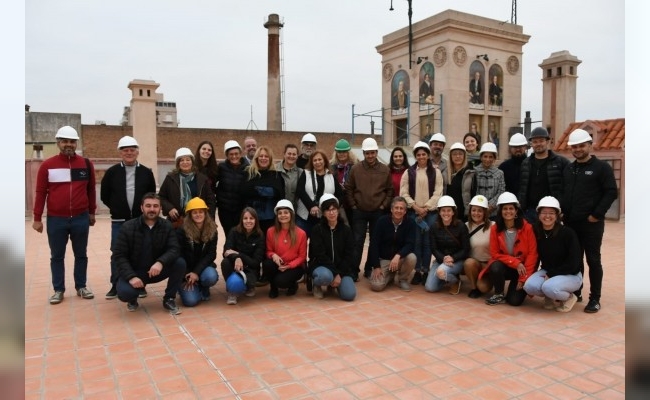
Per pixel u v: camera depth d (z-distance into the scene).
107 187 5.75
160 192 5.95
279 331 4.64
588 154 5.21
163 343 4.32
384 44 18.12
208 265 5.60
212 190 6.23
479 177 6.20
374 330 4.65
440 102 15.98
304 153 7.16
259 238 5.79
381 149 11.74
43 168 5.55
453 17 15.57
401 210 5.93
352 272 6.38
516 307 5.42
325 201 5.68
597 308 5.20
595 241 5.20
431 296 5.94
